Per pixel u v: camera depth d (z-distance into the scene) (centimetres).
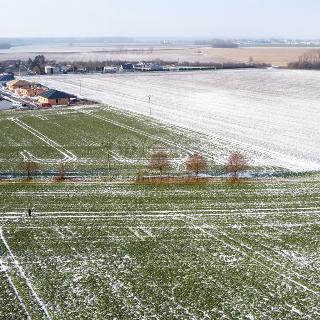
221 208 5819
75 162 7931
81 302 3812
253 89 17288
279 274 4253
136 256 4591
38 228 5231
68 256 4591
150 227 5269
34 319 3584
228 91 16762
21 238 4981
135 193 6334
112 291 3975
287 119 11762
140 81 19488
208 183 6762
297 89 17262
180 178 7012
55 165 7756
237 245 4819
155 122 11100
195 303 3800
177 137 9681
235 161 7294
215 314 3653
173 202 6016
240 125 10975
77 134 9875
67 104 13562
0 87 17775
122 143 9156
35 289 4003
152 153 8494
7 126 10600
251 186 6638
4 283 4091
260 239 4962
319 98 15212
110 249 4741
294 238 4988
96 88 17250
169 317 3612
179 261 4491
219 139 9581
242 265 4409
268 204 5947
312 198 6162
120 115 11894
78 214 5622
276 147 9031
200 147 8931
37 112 12369
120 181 6906
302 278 4188
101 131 10138
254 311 3697
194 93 16162
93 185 6675
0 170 7475
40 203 5956
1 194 6269
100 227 5262
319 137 9894
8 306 3750
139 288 4022
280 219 5484
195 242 4891
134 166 7712
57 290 3988
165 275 4234
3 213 5638
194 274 4250
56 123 10938
